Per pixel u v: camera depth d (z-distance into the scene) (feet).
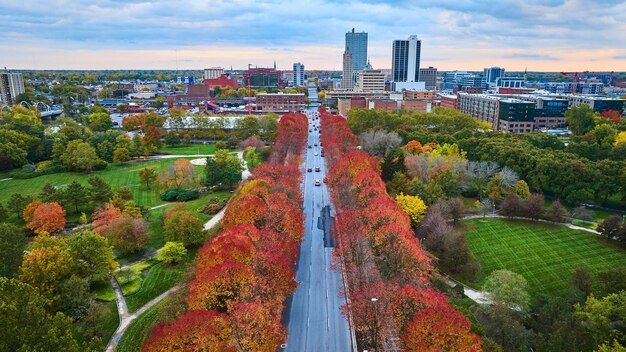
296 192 482.69
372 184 461.37
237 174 634.84
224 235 331.77
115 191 615.16
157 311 313.94
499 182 549.13
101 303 331.16
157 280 377.91
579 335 283.59
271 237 347.77
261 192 442.50
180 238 427.33
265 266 301.63
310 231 467.11
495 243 454.40
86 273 349.41
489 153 653.71
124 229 417.90
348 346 284.61
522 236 467.93
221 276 271.08
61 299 316.19
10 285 215.31
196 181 618.44
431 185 520.42
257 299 261.44
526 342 263.08
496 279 330.34
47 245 351.25
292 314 319.47
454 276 393.70
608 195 568.41
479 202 548.72
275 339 249.96
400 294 266.36
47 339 200.75
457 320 230.07
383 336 275.59
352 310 292.40
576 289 327.88
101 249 361.10
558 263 414.41
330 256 410.72
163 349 218.59
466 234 471.62
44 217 454.40
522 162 602.85
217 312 244.01
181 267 400.88
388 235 344.90
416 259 326.24
